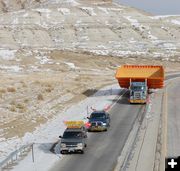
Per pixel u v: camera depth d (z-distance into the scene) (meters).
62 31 175.00
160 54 141.62
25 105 50.62
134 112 48.34
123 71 61.25
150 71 60.84
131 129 38.81
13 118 42.91
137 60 123.19
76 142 30.19
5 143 32.94
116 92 67.00
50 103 53.72
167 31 191.38
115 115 46.56
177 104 54.31
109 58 119.94
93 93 66.12
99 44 158.12
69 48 144.12
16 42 154.88
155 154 29.48
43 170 26.14
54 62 107.38
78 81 79.44
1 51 112.31
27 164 27.48
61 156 29.72
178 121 42.53
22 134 36.38
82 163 27.84
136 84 56.34
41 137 35.56
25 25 182.00
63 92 63.75
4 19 195.88
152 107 51.78
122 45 158.25
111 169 26.33
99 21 195.62
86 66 107.94
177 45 165.50
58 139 34.75
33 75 84.44
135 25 194.38
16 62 102.38
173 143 33.25
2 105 49.25
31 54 113.88
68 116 45.94
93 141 34.34
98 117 38.81
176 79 88.06
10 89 61.06
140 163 27.27
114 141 34.19
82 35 171.88
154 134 36.22
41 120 42.94
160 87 60.88
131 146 31.09
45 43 158.75
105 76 92.88
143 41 170.38
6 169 26.28
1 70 90.75
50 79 78.88
